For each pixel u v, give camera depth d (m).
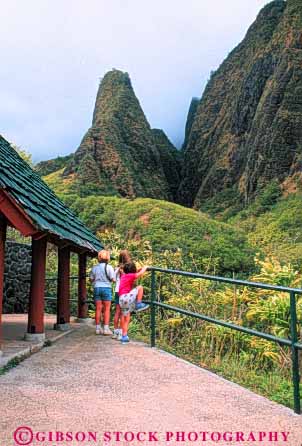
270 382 5.91
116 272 8.73
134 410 4.23
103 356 6.54
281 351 7.38
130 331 9.53
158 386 5.05
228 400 4.63
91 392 4.74
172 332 9.20
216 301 9.30
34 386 4.89
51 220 6.60
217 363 7.04
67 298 9.54
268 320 8.08
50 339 7.69
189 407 4.38
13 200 5.41
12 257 13.84
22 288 14.41
